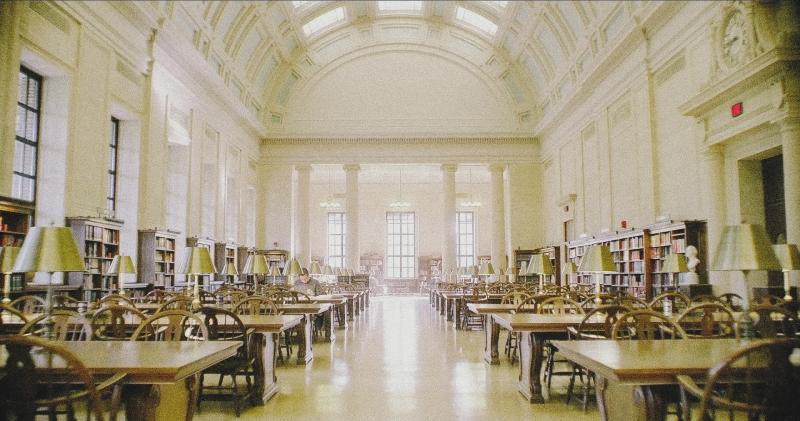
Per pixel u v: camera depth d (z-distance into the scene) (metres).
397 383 5.63
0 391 2.43
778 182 8.13
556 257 18.06
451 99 20.73
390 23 19.67
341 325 11.22
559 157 18.00
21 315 4.27
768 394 2.18
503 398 4.97
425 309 17.09
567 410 4.54
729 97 8.01
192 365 2.64
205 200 15.34
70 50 8.80
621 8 12.00
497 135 20.47
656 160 11.05
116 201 10.88
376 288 28.11
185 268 5.16
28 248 3.16
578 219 15.85
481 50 19.98
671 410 4.38
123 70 10.47
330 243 29.08
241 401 4.47
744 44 7.59
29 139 8.61
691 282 8.69
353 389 5.35
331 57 20.47
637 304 6.71
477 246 28.72
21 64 8.34
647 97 11.27
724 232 3.09
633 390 2.95
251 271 8.27
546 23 15.84
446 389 5.35
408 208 29.38
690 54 9.67
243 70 16.92
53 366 2.50
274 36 17.34
